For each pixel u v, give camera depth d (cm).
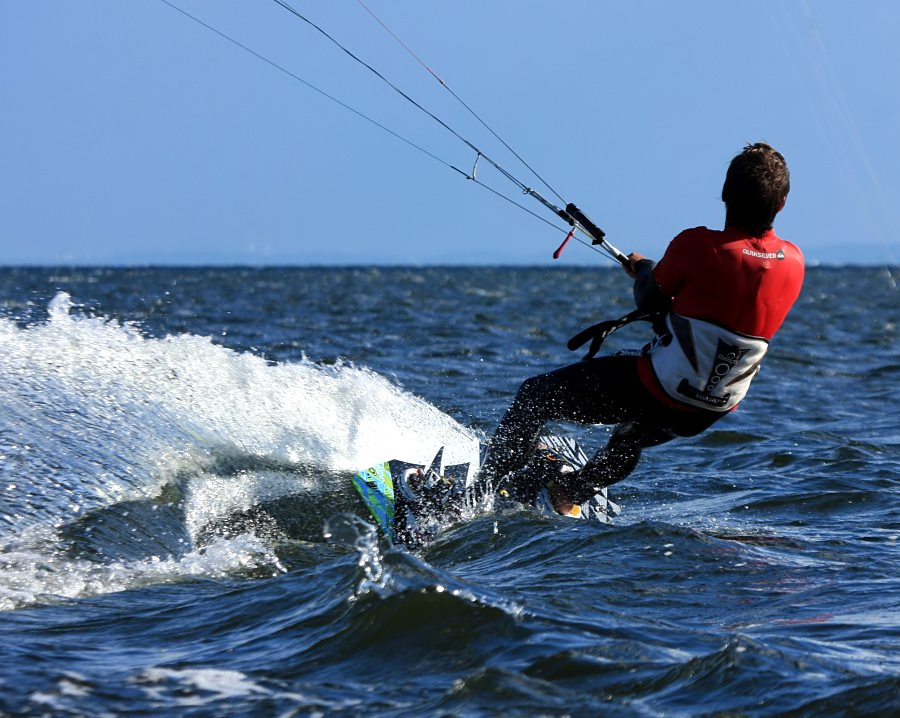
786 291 1933
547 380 2109
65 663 1312
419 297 17650
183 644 1405
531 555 1905
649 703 1152
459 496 2184
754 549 1930
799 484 2817
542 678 1230
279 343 6838
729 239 1905
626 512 2545
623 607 1555
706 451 3475
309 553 2005
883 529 2241
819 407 4681
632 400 2028
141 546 1917
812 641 1363
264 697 1200
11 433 2178
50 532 1855
